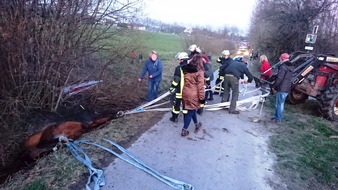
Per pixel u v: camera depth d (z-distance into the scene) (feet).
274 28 70.08
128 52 27.43
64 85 22.50
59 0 20.49
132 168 13.56
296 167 15.14
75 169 13.01
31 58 21.08
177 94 19.49
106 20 23.71
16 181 12.37
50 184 11.82
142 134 17.89
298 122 22.90
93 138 16.92
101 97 25.52
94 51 24.14
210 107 24.48
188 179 13.06
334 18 61.72
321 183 13.92
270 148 17.39
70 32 21.63
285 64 21.16
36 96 21.54
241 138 18.60
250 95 31.63
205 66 24.16
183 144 16.79
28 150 16.31
